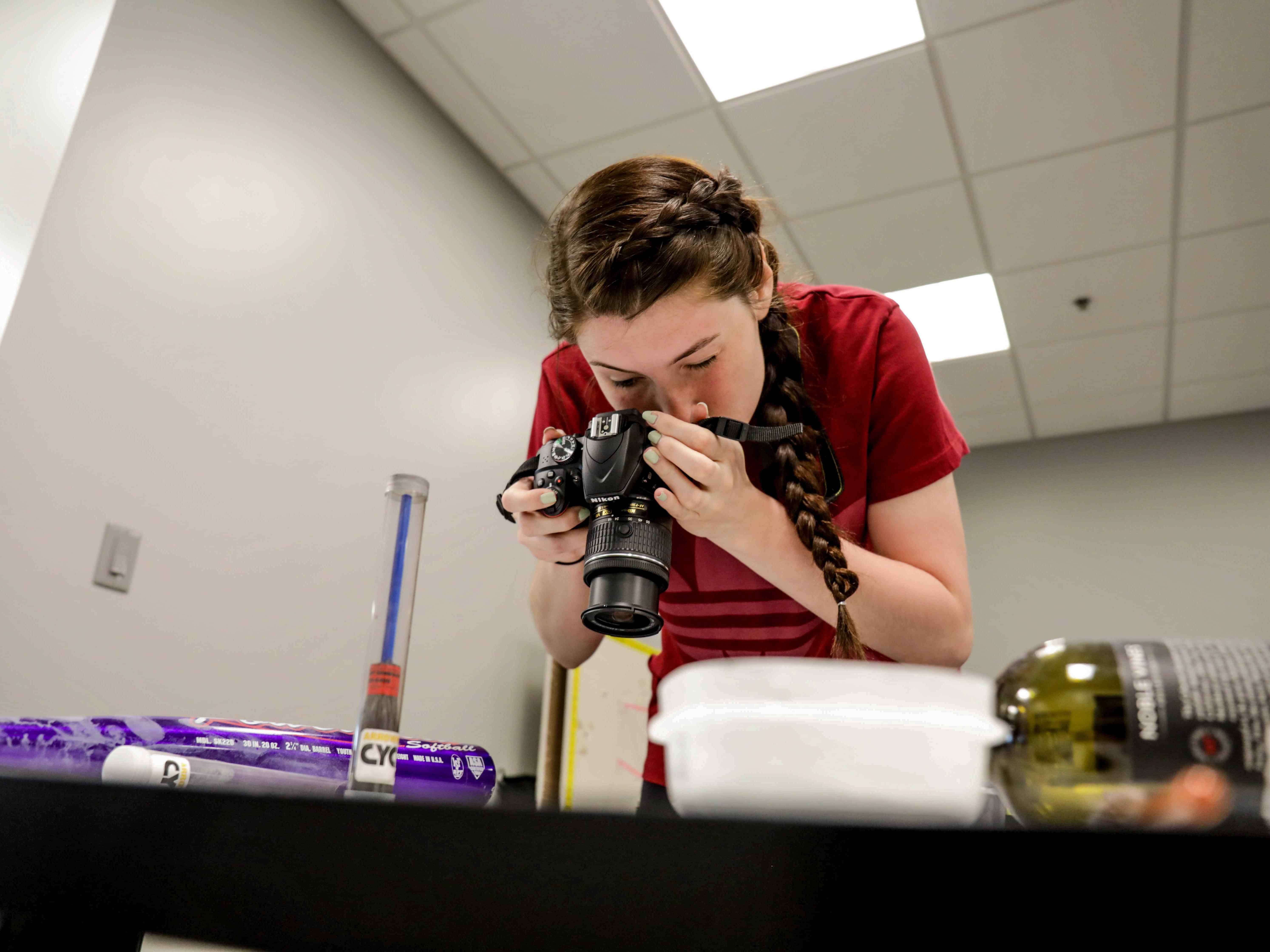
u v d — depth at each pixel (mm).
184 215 1723
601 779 2428
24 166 1510
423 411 2312
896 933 224
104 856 301
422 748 576
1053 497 4172
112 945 323
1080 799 294
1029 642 4008
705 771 298
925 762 286
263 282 1882
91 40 1590
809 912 232
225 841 287
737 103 2465
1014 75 2328
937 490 950
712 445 722
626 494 680
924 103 2426
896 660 879
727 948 235
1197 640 306
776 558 792
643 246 731
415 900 262
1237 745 280
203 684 1623
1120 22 2170
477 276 2623
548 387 1146
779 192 2758
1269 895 203
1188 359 3521
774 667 299
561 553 856
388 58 2395
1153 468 4047
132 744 489
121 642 1487
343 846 272
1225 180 2619
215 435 1716
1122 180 2645
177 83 1750
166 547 1586
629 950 242
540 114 2559
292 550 1855
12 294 1402
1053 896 216
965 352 3545
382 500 2123
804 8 2184
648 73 2393
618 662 2592
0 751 469
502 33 2301
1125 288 3121
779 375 892
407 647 511
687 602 1020
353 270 2146
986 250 2977
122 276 1576
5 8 1625
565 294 807
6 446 1356
